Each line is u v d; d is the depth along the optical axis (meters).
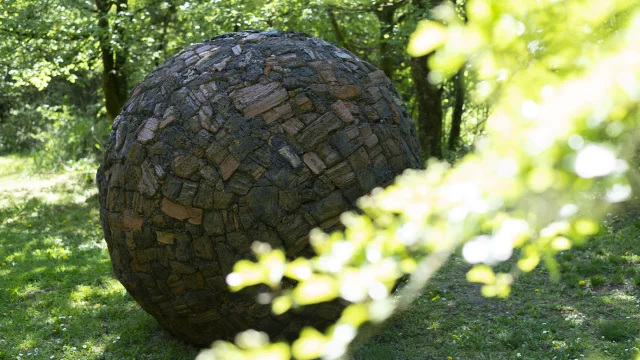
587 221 1.48
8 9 11.79
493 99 1.41
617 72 1.16
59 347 5.90
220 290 4.98
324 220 4.84
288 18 11.23
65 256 9.01
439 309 6.39
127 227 5.12
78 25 12.70
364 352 5.48
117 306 6.96
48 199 13.65
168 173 4.92
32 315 6.73
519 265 1.70
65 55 13.01
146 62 12.80
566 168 1.29
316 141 4.89
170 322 5.46
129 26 11.66
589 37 1.30
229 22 11.02
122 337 6.06
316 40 5.50
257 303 4.98
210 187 4.84
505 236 1.42
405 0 11.12
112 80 13.60
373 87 5.32
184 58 5.38
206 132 4.89
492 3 1.21
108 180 5.37
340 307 5.05
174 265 5.01
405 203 1.50
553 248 1.65
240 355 1.40
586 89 1.18
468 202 1.38
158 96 5.19
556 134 1.23
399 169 5.18
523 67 1.33
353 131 5.00
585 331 5.70
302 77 5.04
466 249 1.43
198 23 11.28
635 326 5.69
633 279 6.87
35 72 12.46
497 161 1.34
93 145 18.61
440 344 5.60
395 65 14.20
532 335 5.59
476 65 1.31
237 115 4.90
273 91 4.96
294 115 4.92
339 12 11.48
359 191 4.93
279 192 4.80
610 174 1.33
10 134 24.11
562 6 1.28
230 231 4.84
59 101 23.12
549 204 1.41
